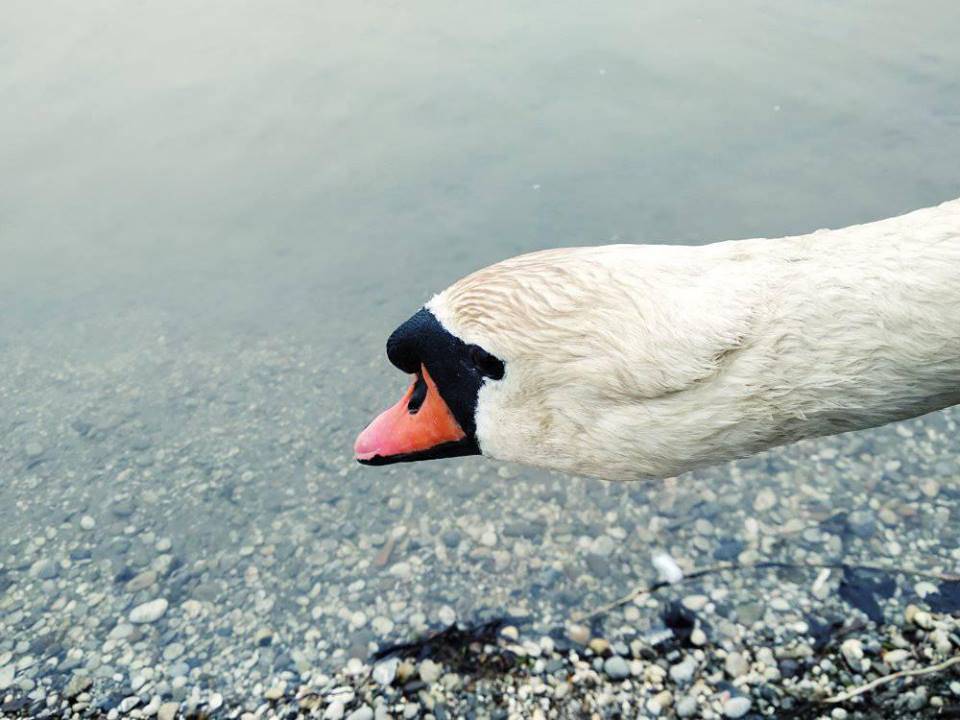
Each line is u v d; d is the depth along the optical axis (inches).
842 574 20.9
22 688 20.4
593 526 22.6
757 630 20.1
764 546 21.7
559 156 33.4
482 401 15.0
